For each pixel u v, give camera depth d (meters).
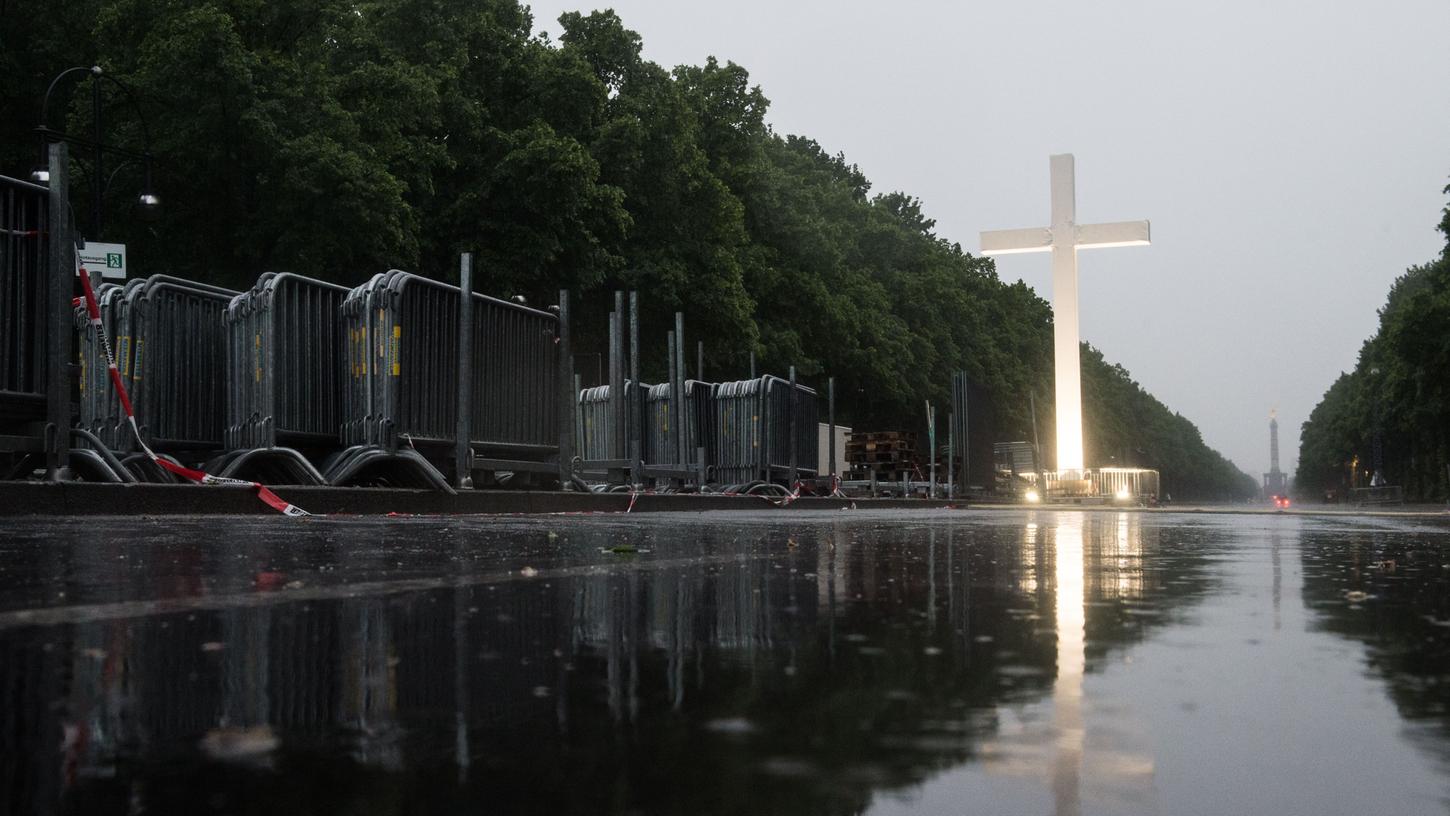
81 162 29.28
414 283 14.33
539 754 1.31
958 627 2.60
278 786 1.17
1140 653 2.18
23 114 34.66
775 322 53.59
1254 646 2.30
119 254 12.27
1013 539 7.96
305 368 13.94
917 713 1.57
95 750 1.33
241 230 29.84
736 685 1.78
